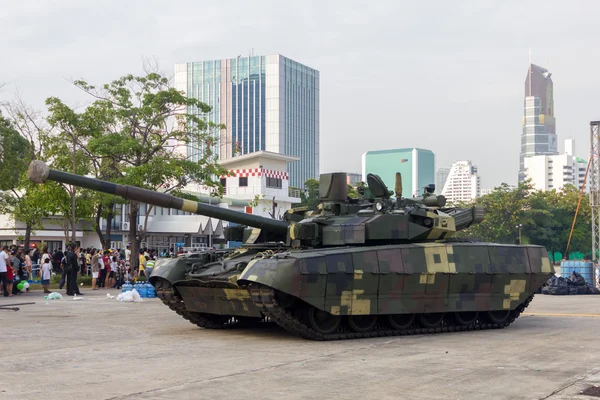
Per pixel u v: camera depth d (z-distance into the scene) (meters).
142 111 42.88
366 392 10.78
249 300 17.70
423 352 15.05
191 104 44.72
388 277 17.77
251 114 164.12
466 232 80.56
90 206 44.66
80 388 11.09
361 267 17.30
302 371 12.60
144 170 40.75
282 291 16.20
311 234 18.53
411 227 19.02
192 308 19.61
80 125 43.22
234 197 67.50
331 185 20.20
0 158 44.97
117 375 12.22
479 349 15.53
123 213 58.44
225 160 69.31
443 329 19.28
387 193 20.27
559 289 36.88
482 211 21.64
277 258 16.50
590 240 86.56
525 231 81.56
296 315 17.56
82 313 24.33
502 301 20.27
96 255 38.12
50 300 30.33
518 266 20.56
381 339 17.56
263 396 10.50
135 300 29.88
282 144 162.75
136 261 43.59
